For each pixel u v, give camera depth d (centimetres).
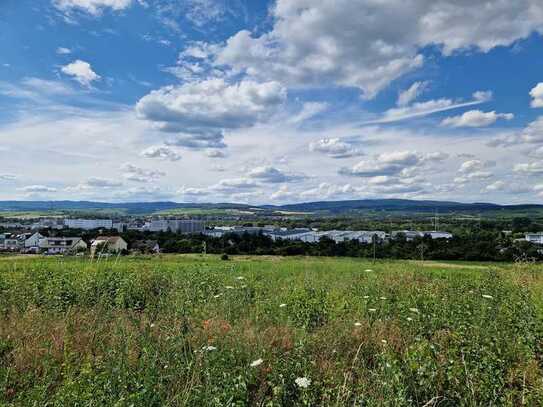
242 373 435
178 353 474
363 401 386
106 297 856
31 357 495
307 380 389
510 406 387
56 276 1062
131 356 473
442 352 495
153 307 789
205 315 680
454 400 405
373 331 594
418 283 1123
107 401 365
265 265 1969
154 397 379
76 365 468
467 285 1100
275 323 671
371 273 1374
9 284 948
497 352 502
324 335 582
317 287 1005
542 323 628
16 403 392
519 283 1066
